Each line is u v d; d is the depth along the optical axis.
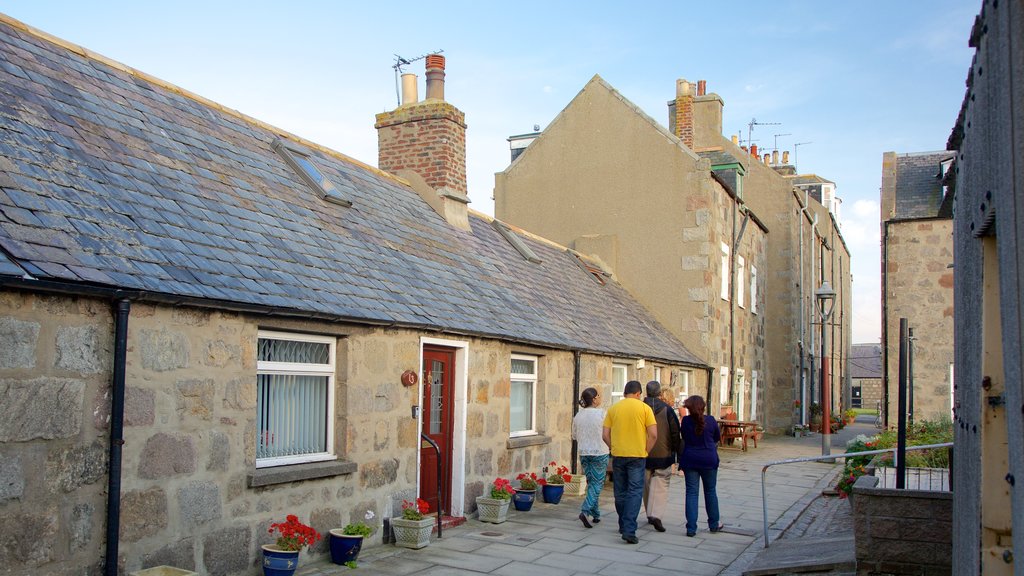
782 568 7.48
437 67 14.66
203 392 6.49
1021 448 2.78
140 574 5.71
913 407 18.14
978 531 3.86
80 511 5.47
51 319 5.36
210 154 8.99
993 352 3.84
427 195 13.70
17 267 5.10
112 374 5.72
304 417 7.89
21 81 7.30
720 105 28.55
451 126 14.06
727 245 22.59
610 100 21.81
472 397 10.44
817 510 11.92
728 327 22.48
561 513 11.11
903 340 7.70
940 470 9.62
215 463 6.58
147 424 6.00
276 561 6.77
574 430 10.70
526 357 12.34
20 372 5.15
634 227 21.17
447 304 10.28
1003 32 2.97
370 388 8.45
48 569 5.25
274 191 9.41
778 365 27.09
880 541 6.75
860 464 13.20
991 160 3.39
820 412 28.39
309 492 7.58
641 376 16.48
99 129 7.64
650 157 21.19
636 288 20.98
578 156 22.05
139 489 5.91
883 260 19.33
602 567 8.07
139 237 6.50
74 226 6.00
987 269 3.88
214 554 6.52
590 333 14.48
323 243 9.13
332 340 8.16
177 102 9.54
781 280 27.33
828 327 33.69
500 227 16.44
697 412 10.01
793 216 27.64
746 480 15.02
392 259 10.33
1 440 5.02
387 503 8.68
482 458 10.66
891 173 20.45
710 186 20.80
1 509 5.00
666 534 9.86
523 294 13.47
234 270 7.10
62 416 5.38
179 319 6.30
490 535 9.41
